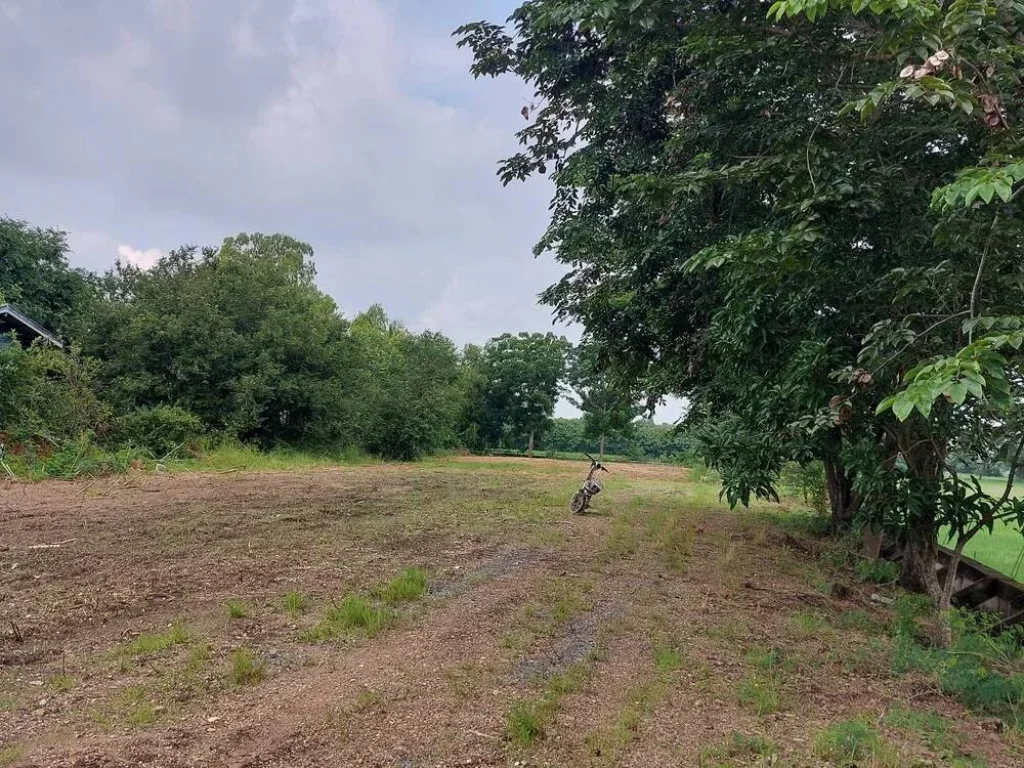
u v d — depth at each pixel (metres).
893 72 4.97
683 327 8.73
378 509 10.75
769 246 4.84
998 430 5.32
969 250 4.36
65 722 3.34
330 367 24.39
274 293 23.14
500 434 49.41
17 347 15.19
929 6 3.48
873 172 5.01
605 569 7.23
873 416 4.86
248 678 3.91
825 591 7.00
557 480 19.38
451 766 3.05
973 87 3.63
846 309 5.18
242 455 19.00
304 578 6.20
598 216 9.43
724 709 3.84
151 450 17.22
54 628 4.72
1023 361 3.70
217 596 5.59
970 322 3.53
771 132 5.93
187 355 19.80
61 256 25.36
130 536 7.83
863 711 3.97
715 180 5.78
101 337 19.73
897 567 7.90
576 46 7.93
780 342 5.73
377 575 6.42
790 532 10.78
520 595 5.98
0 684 3.80
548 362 48.66
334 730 3.33
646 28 5.86
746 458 6.32
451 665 4.25
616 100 8.34
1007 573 8.23
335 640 4.64
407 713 3.55
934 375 2.80
